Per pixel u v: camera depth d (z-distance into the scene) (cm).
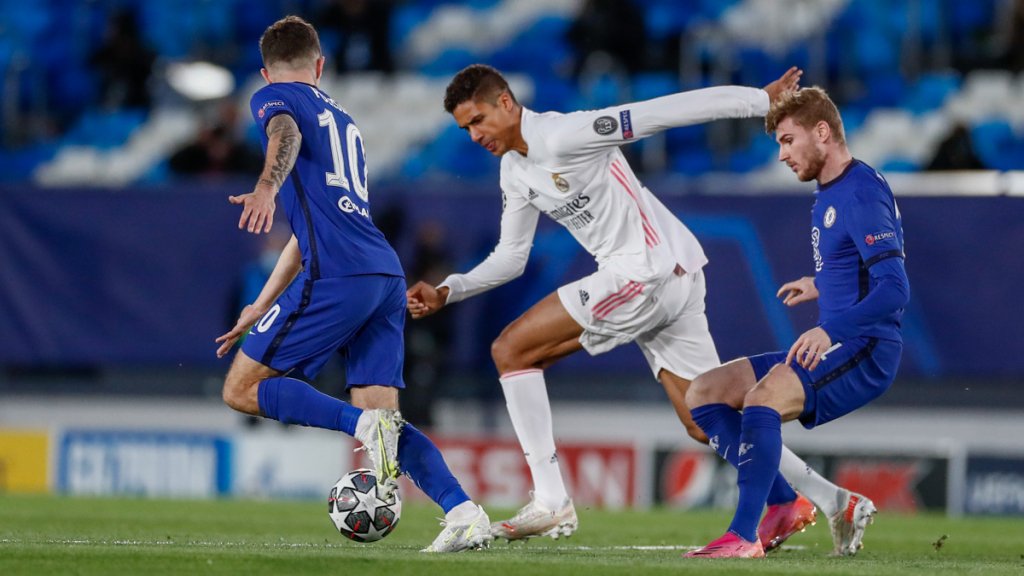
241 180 5097
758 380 2086
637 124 2166
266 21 6175
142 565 1611
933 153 4816
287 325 1912
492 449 4231
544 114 2238
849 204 1981
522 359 2322
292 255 2041
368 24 5828
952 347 4206
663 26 5816
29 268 4612
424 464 1928
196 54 6091
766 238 4284
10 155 5828
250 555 1703
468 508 1898
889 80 5591
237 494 4388
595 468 4259
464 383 4672
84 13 6209
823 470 4194
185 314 4559
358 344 1997
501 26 6184
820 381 1988
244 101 5819
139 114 5934
